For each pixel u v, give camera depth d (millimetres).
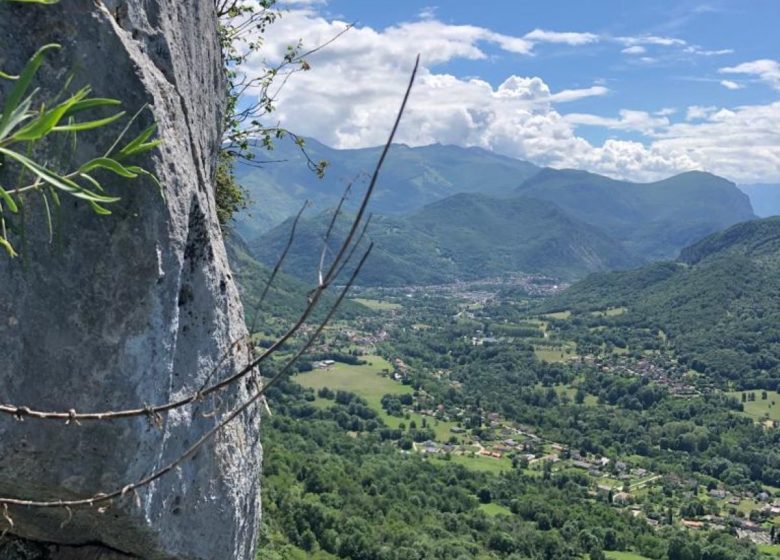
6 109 1977
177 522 4039
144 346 3559
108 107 3410
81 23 3338
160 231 3600
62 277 3314
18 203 3141
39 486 3391
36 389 3258
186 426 3977
